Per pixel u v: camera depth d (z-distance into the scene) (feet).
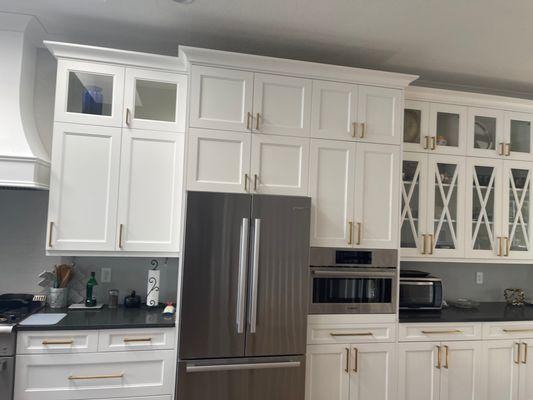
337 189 8.63
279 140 8.36
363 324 8.57
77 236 8.05
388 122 8.96
